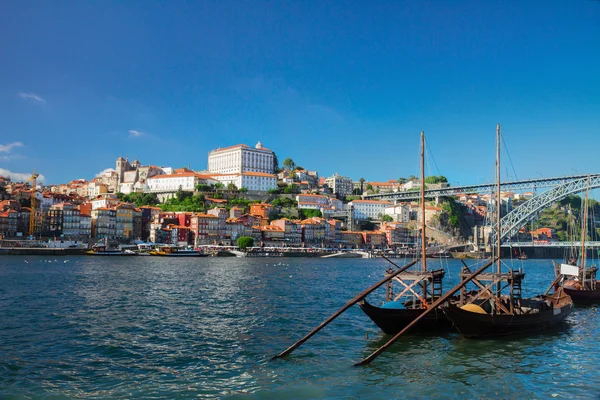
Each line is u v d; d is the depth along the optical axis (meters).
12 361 31.56
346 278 97.69
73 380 28.27
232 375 29.55
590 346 37.62
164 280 85.31
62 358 32.59
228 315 49.47
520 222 194.38
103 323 44.34
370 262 173.88
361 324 44.91
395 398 26.20
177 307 54.25
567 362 33.09
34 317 46.69
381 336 40.00
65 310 51.03
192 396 26.05
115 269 110.06
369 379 29.12
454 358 33.66
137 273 99.69
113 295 63.41
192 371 30.22
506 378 29.59
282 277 97.62
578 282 67.12
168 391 26.73
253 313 50.84
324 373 30.14
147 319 46.66
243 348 35.81
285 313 51.03
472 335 38.34
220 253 195.12
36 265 119.56
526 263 188.75
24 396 25.62
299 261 172.50
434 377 29.64
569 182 182.75
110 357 33.06
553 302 49.53
